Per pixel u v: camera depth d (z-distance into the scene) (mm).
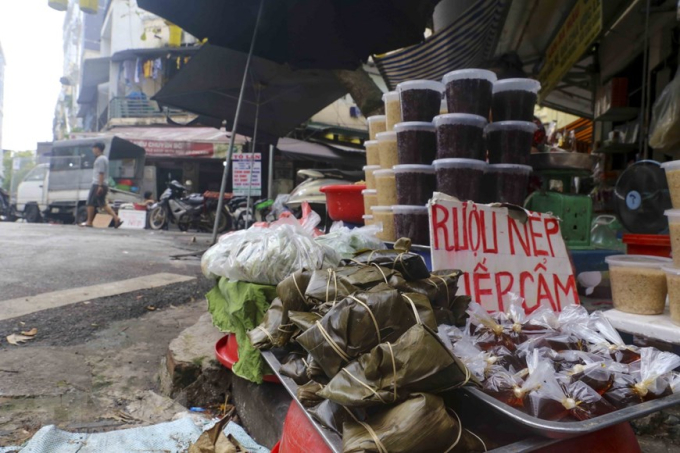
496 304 2400
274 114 8281
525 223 2613
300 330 1667
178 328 3549
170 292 4406
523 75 7750
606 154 8672
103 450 1953
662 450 1970
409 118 2938
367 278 1664
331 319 1364
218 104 8031
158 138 16047
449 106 2848
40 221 14461
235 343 2488
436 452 1126
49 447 1925
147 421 2275
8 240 7121
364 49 5027
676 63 6098
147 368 2869
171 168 18141
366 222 3580
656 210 3020
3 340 3039
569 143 5719
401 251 1941
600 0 5035
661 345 2496
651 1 6047
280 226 2498
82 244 7133
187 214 11656
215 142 15953
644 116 5324
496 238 2518
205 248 7516
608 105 7531
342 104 17750
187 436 2107
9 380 2512
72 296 3994
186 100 7879
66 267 5199
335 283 1672
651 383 1321
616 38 7641
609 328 1750
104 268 5289
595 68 8617
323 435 1269
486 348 1591
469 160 2664
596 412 1261
